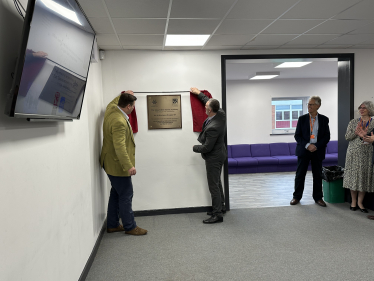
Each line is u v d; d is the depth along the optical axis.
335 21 2.83
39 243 1.32
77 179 2.06
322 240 2.78
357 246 2.62
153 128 3.71
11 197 1.07
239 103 7.79
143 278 2.16
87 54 1.86
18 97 1.04
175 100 3.72
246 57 3.83
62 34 1.37
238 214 3.68
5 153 1.05
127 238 2.96
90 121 2.64
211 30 2.96
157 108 3.71
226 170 3.85
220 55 3.78
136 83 3.66
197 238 2.91
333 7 2.48
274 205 4.11
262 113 7.84
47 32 1.20
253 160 6.84
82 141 2.27
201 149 3.25
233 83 7.76
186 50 3.73
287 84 7.86
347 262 2.33
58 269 1.58
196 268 2.29
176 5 2.30
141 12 2.42
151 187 3.75
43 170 1.41
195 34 3.07
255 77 7.02
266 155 7.41
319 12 2.58
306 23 2.86
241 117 7.80
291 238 2.85
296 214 3.61
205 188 3.83
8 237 1.03
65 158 1.79
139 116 3.69
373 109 3.37
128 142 2.90
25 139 1.22
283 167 6.96
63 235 1.68
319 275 2.14
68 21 1.43
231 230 3.11
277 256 2.46
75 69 1.65
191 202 3.82
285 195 4.70
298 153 3.98
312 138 3.88
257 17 2.64
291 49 3.89
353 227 3.10
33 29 1.06
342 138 4.15
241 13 2.53
